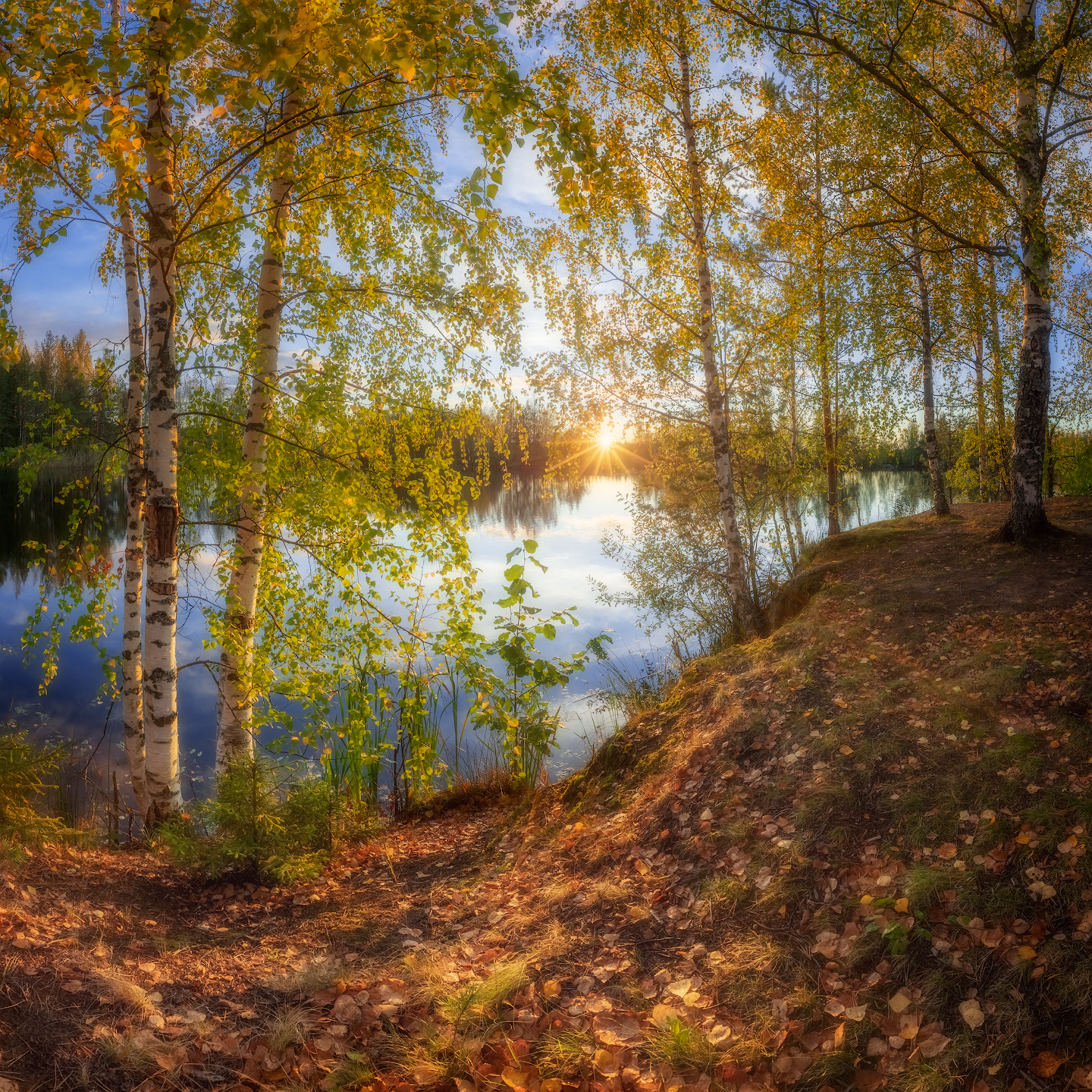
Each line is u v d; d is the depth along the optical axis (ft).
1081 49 24.32
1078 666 17.61
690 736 19.98
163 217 15.92
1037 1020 9.27
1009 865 11.82
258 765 17.19
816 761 16.28
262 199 18.11
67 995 9.77
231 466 18.34
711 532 38.55
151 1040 9.37
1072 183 34.32
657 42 27.12
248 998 11.18
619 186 25.99
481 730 29.22
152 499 17.25
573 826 18.30
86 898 13.35
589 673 36.88
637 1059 9.88
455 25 12.10
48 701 32.78
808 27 24.58
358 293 19.90
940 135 25.41
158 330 16.58
